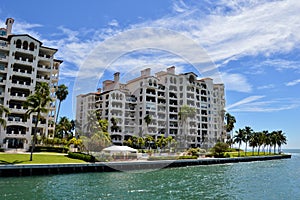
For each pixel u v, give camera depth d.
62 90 59.09
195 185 25.36
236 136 89.44
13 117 50.66
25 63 53.47
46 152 46.91
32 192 20.95
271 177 35.28
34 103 39.31
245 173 39.34
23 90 53.62
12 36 52.75
